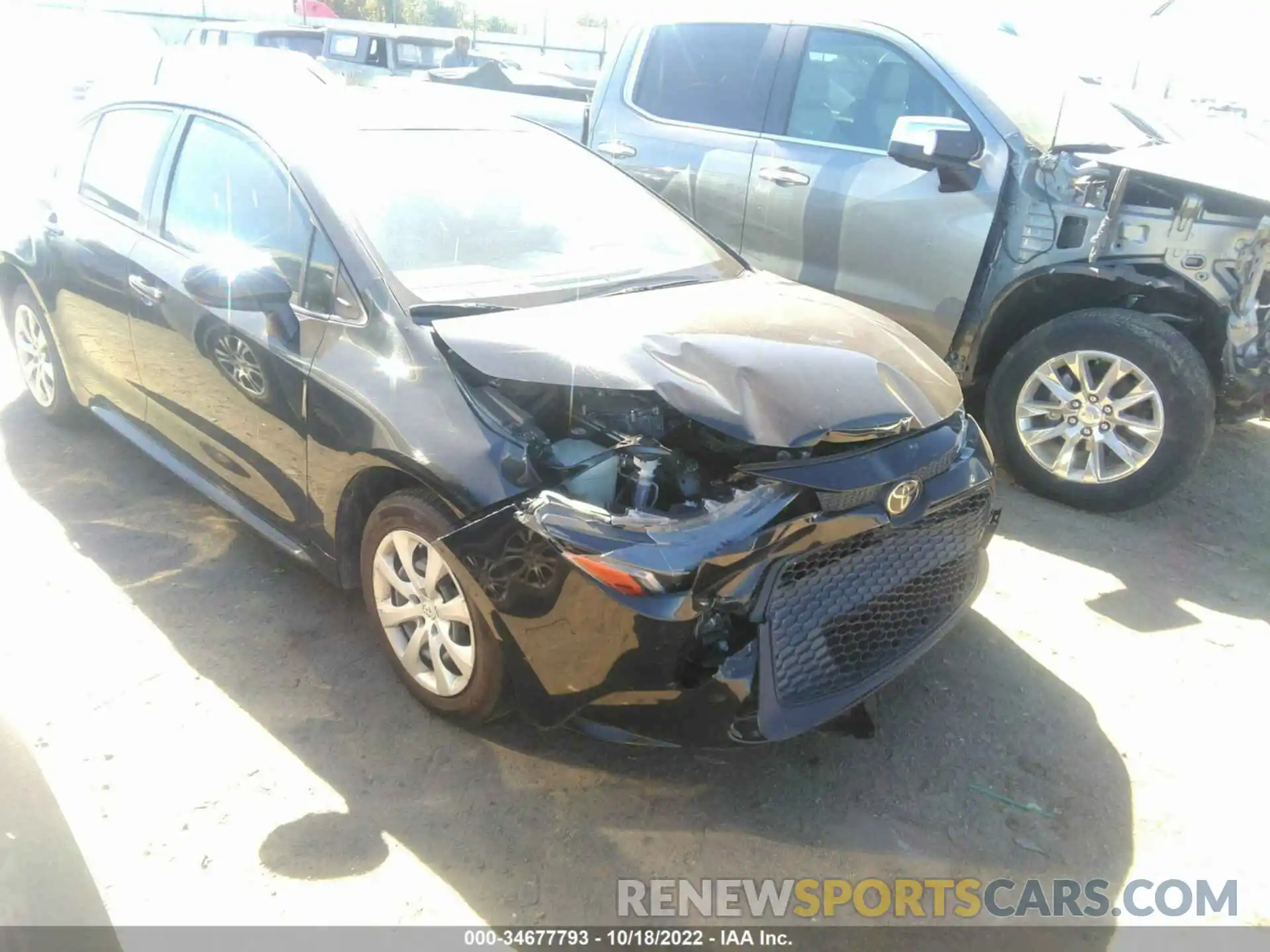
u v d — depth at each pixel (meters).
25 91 13.11
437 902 2.33
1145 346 4.05
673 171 5.46
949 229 4.48
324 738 2.82
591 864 2.47
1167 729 3.04
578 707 2.49
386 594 2.93
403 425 2.64
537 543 2.40
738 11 5.38
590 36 19.92
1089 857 2.57
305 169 3.16
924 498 2.66
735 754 2.85
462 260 3.15
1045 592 3.76
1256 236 3.82
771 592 2.42
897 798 2.73
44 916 1.50
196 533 3.86
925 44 4.73
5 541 3.73
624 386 2.53
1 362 5.71
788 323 3.01
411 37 13.93
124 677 3.03
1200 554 4.11
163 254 3.62
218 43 14.62
